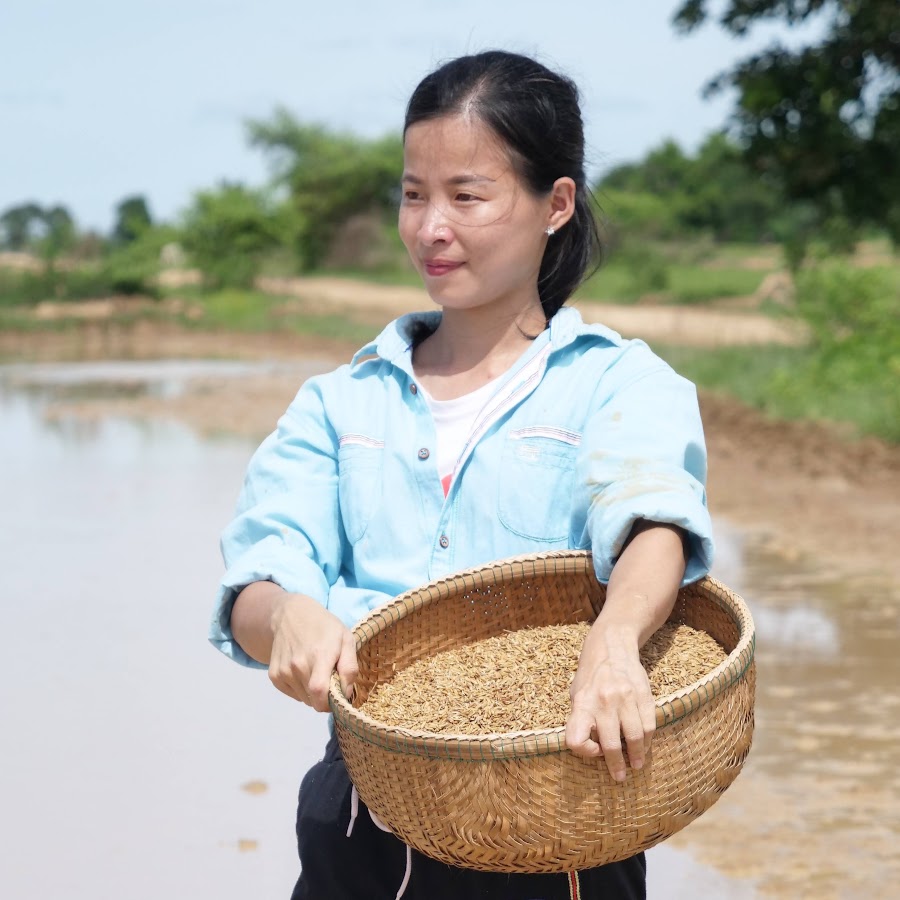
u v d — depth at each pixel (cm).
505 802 165
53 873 392
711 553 190
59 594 705
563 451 208
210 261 4091
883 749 465
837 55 1337
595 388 210
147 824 423
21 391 1850
